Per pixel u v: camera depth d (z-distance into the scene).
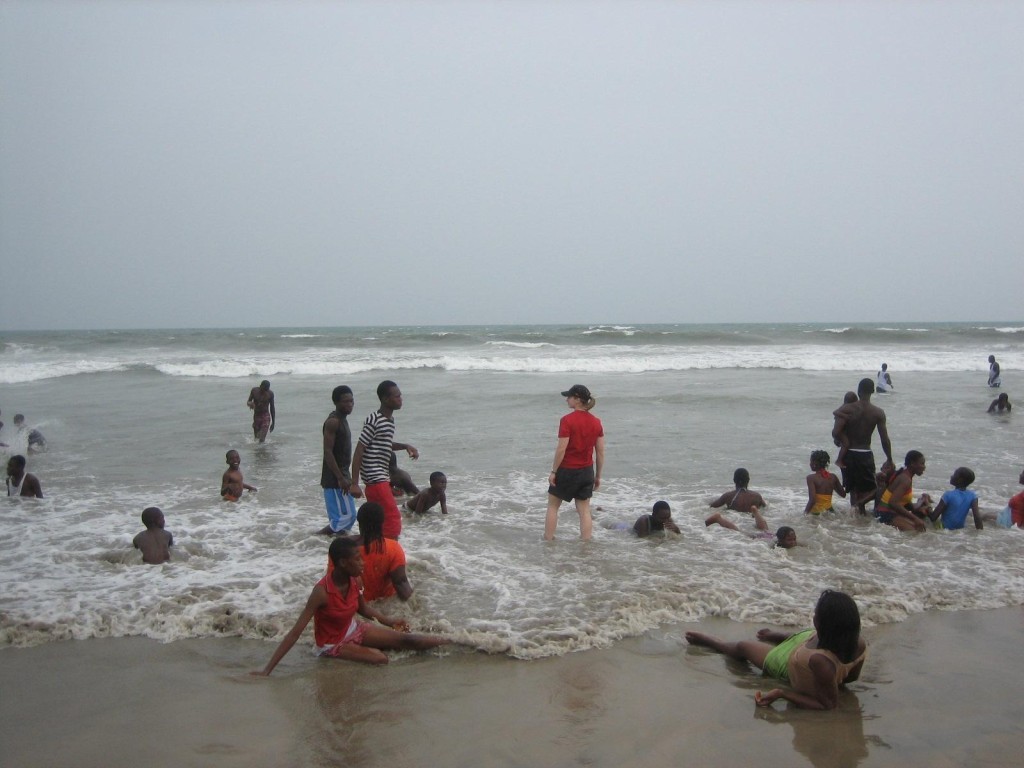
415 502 8.34
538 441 13.06
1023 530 7.71
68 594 5.67
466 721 3.95
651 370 28.38
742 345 39.62
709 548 7.04
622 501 8.98
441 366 29.00
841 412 8.39
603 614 5.34
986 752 3.66
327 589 4.67
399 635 4.82
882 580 6.14
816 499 8.34
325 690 4.30
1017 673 4.55
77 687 4.32
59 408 17.31
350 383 23.11
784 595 5.75
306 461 11.38
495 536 7.44
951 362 28.67
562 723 3.94
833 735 3.83
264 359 32.16
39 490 9.07
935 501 8.77
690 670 4.60
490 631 5.02
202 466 11.01
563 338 43.09
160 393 20.44
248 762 3.54
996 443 12.66
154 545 6.58
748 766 3.54
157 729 3.84
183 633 5.06
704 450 12.21
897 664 4.69
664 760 3.58
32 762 3.52
